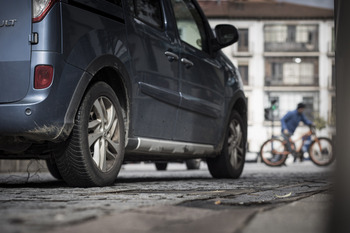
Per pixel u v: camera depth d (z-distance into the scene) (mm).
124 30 3473
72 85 2992
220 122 4922
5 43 2969
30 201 2281
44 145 3303
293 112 13117
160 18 4094
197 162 10641
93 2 3232
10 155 3490
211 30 5098
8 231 1271
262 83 41344
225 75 5082
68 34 3000
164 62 3934
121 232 1293
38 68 2910
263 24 41719
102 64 3195
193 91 4379
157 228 1362
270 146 13344
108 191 2799
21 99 2914
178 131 4168
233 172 5180
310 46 41531
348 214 1609
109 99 3363
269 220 1528
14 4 2994
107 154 3365
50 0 2969
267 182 4090
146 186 3451
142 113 3648
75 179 3195
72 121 3004
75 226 1371
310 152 13055
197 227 1380
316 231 1339
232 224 1431
